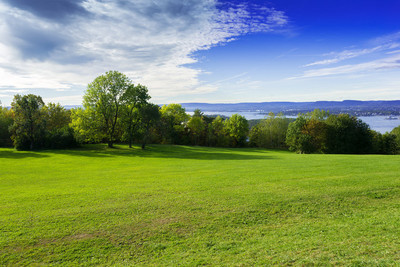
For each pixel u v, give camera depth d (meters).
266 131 85.00
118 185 18.61
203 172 24.48
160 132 78.31
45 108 69.31
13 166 34.53
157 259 7.77
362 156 36.53
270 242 8.42
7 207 13.27
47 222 10.89
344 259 6.86
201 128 86.75
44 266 7.63
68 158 44.16
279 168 24.91
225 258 7.54
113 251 8.38
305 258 7.07
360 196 12.95
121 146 62.25
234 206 12.19
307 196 13.24
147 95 58.72
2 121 66.12
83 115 55.06
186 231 9.69
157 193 15.34
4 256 8.22
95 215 11.58
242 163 32.56
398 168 21.08
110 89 55.72
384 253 7.00
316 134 61.53
